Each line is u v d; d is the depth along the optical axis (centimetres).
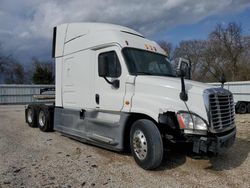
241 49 4703
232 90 1922
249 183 450
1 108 2069
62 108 778
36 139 777
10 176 467
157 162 488
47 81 4469
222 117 493
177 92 487
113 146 581
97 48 637
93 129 639
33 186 425
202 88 485
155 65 615
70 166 524
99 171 497
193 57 4869
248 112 1870
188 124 468
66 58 752
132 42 610
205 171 506
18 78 5581
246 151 652
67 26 762
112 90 591
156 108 493
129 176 474
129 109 539
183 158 583
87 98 664
